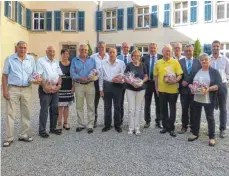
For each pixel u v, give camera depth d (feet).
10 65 18.33
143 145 18.70
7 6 56.59
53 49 20.31
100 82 22.15
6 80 18.42
